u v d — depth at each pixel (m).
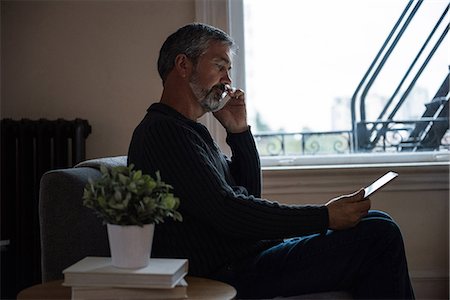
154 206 1.45
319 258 1.86
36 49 3.19
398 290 1.81
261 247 2.04
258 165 2.35
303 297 1.86
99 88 3.16
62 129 3.00
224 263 1.92
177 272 1.45
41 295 1.51
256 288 1.89
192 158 1.84
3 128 3.03
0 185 3.05
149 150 1.89
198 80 2.10
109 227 1.46
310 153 3.28
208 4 3.12
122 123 3.16
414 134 3.25
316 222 1.83
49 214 1.93
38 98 3.18
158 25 3.16
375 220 1.86
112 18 3.17
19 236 3.02
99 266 1.47
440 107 3.24
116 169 1.50
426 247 3.09
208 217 1.81
